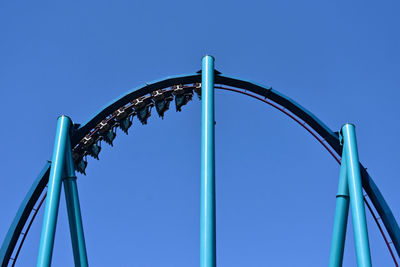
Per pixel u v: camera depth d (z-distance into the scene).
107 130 26.41
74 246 22.09
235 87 27.09
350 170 22.06
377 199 24.25
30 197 24.05
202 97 22.81
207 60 23.83
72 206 22.47
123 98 26.23
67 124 23.31
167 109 27.23
